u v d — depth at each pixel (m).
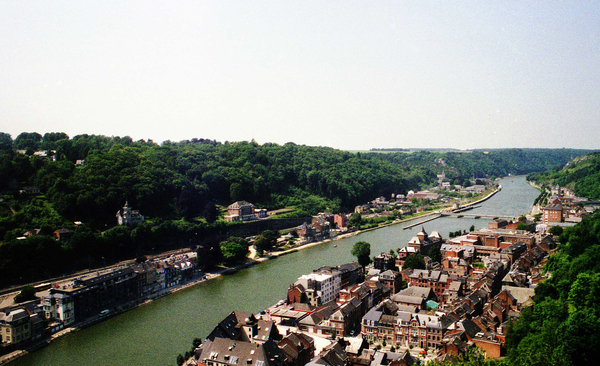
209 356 182.00
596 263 199.50
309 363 173.88
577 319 151.50
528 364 141.88
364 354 192.62
